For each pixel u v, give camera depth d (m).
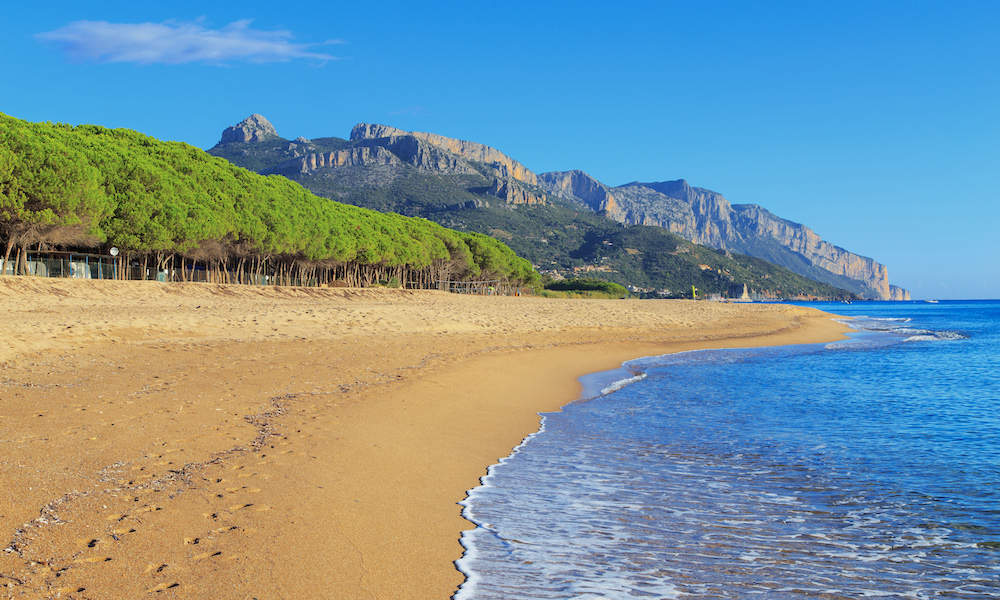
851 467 8.65
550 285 181.50
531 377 17.34
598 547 5.59
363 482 7.01
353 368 15.73
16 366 12.55
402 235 85.31
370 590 4.43
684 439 10.34
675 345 29.86
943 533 6.20
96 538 4.88
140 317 22.50
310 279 74.00
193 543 4.96
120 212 42.22
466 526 5.93
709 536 5.99
